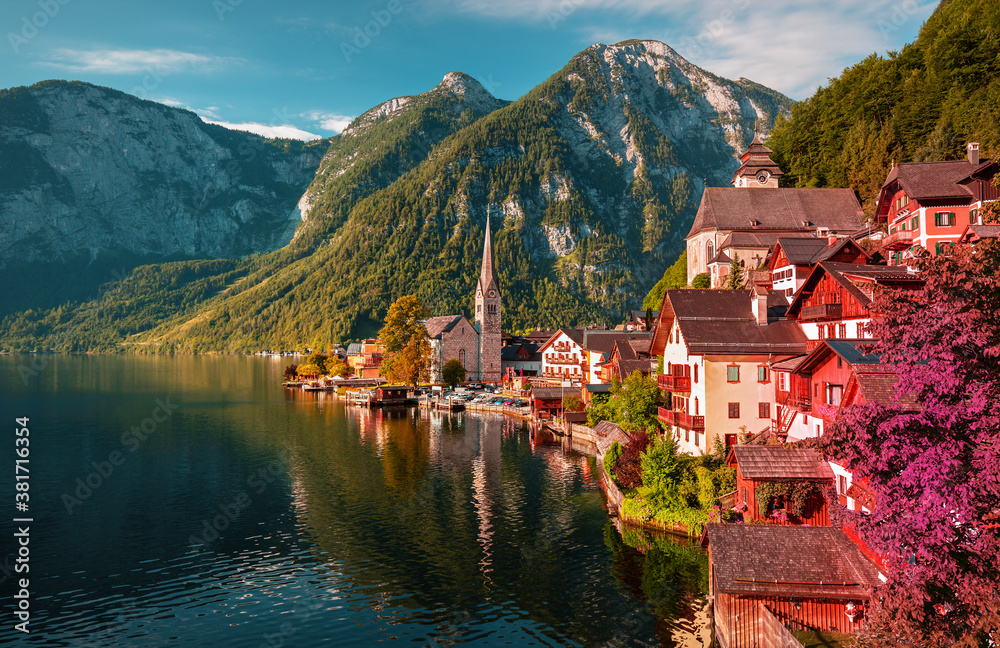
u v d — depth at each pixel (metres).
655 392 73.56
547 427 111.62
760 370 56.03
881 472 20.38
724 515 45.66
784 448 41.53
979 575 17.64
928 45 111.38
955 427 19.25
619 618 38.28
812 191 110.19
